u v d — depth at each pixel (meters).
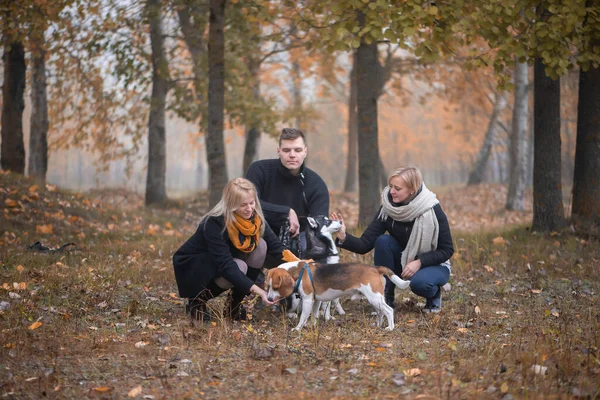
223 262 5.15
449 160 62.66
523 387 3.66
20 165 14.16
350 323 5.49
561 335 4.78
